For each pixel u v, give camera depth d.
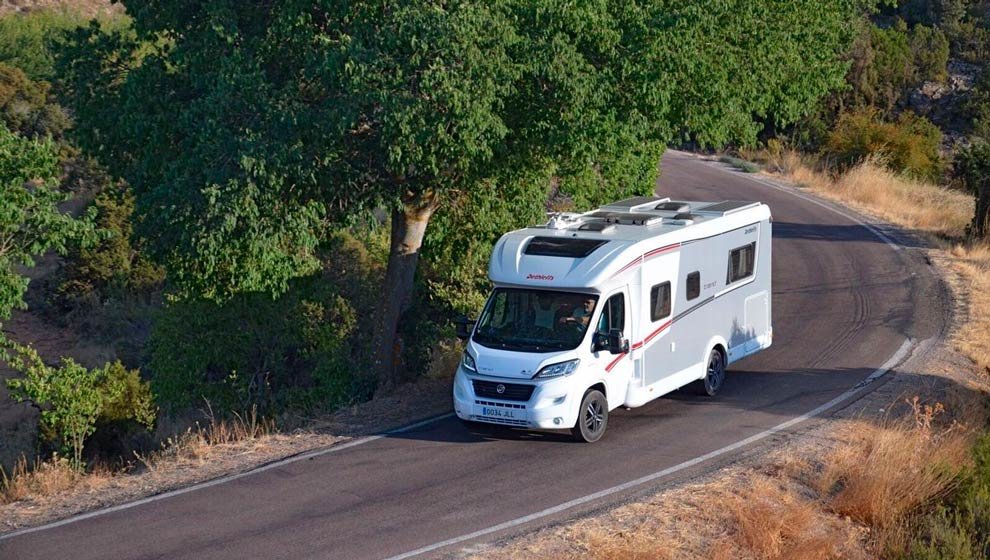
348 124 14.41
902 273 25.20
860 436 13.80
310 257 17.19
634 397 14.38
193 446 14.27
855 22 19.16
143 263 34.28
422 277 23.03
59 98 17.56
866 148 44.00
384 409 15.93
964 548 10.89
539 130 16.05
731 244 16.59
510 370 13.38
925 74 52.22
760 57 17.09
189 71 16.31
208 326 21.58
